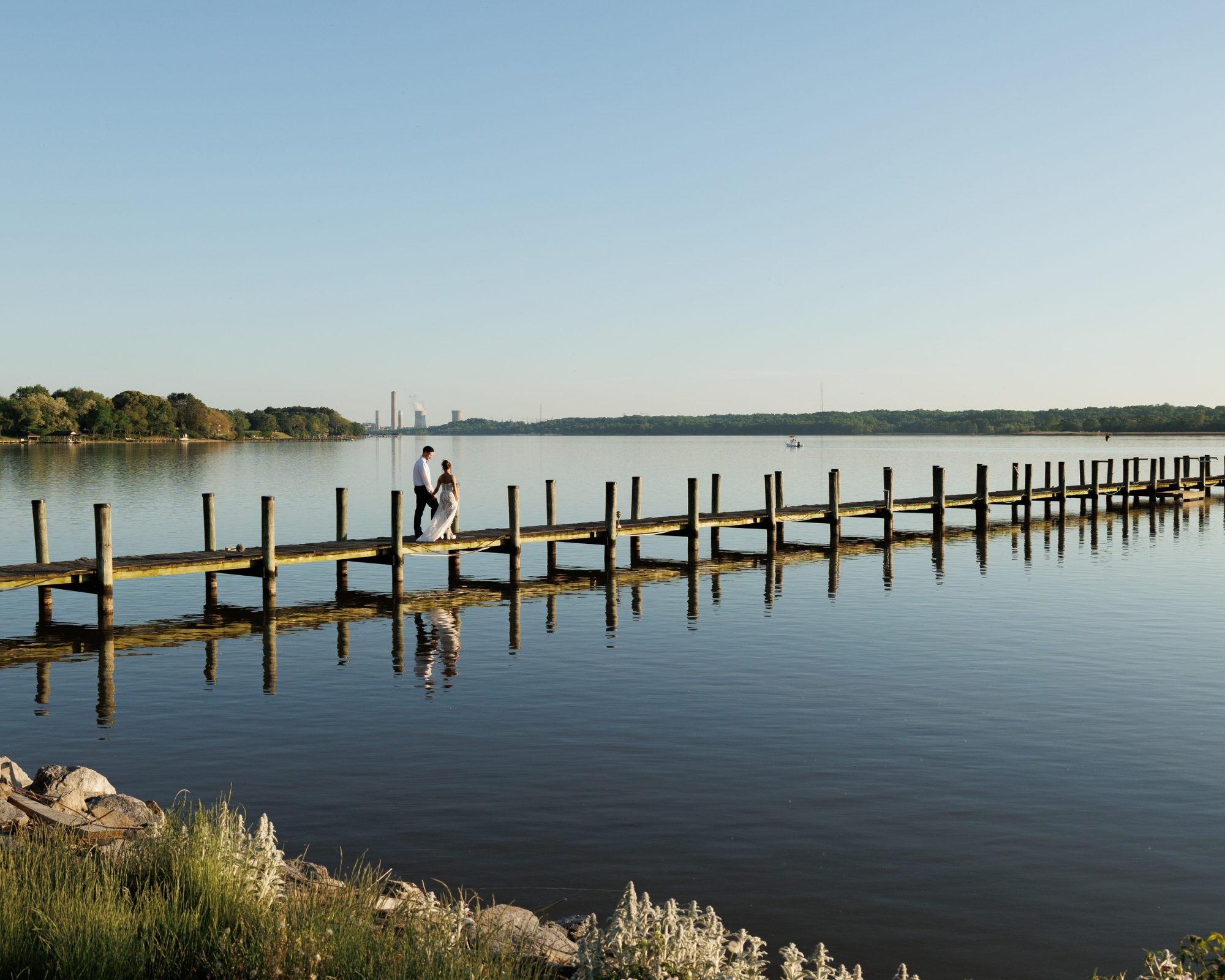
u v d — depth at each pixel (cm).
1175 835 1032
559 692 1623
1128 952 808
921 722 1440
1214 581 2850
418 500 2730
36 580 2106
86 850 775
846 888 916
